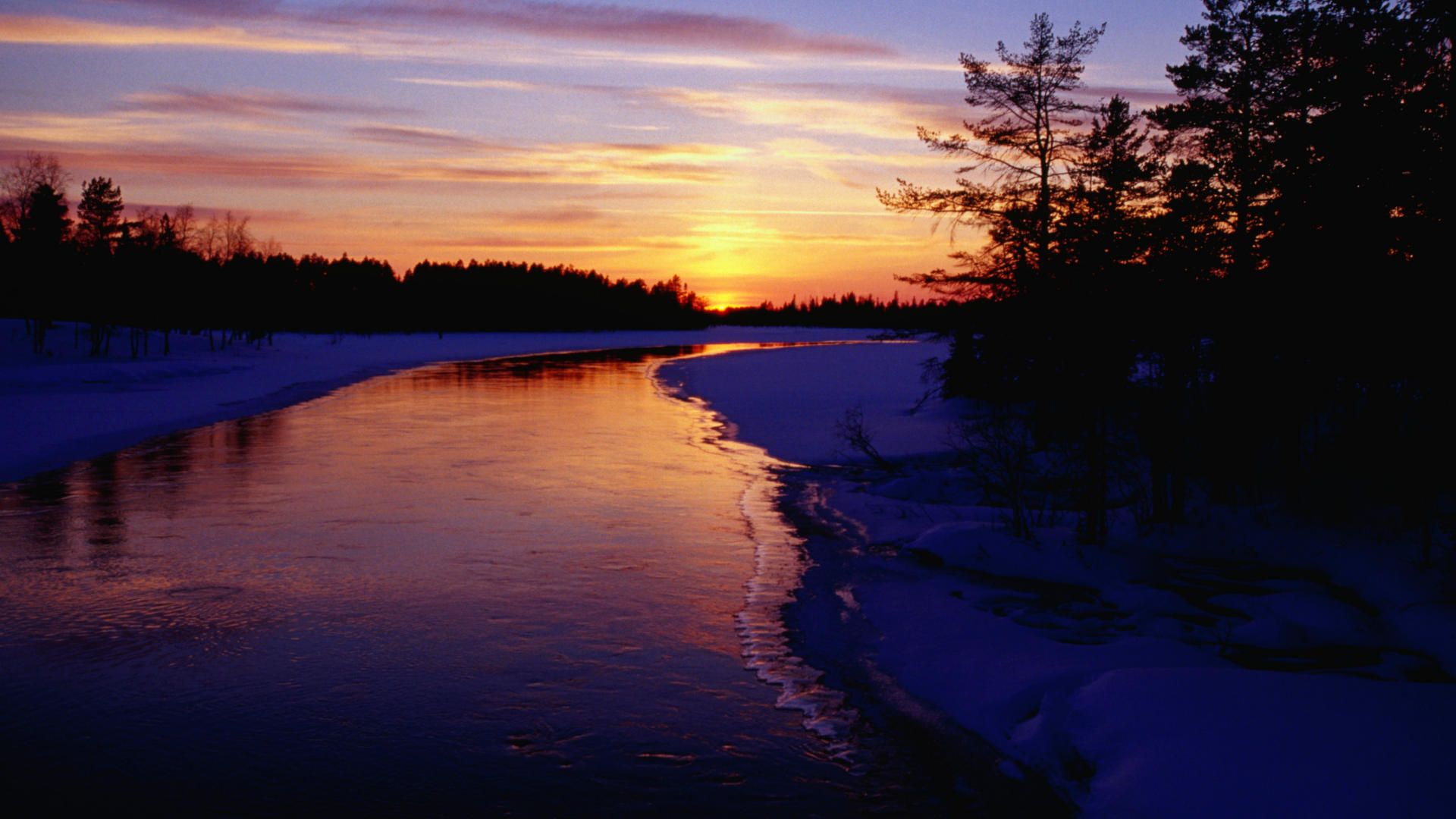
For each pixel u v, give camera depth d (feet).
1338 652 26.68
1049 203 50.26
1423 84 36.09
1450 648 25.98
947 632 29.09
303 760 20.38
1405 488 37.93
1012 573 37.09
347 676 25.39
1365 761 16.26
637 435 85.35
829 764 20.38
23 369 162.20
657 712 23.22
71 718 22.43
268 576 35.47
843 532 45.42
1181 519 43.06
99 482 57.52
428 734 21.77
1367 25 38.24
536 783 19.47
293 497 52.16
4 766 19.94
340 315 459.32
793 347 341.41
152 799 18.53
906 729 22.27
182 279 279.69
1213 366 44.55
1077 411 43.21
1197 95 62.80
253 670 25.70
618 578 35.91
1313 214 38.81
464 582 34.88
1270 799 15.81
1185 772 17.26
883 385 133.18
